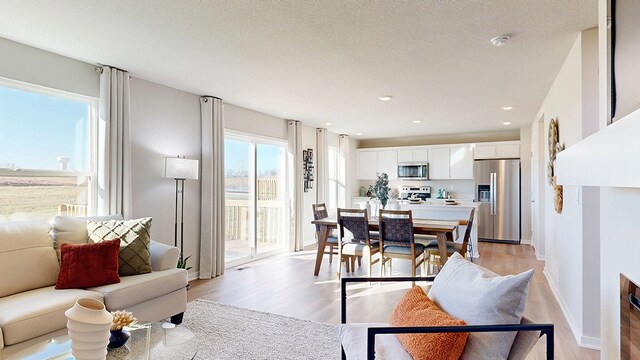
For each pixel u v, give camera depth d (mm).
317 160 7367
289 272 4859
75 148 3420
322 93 4559
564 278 3381
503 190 7238
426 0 2262
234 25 2629
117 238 2857
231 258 5238
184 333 2064
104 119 3473
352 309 3420
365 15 2463
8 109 2973
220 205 4781
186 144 4500
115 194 3518
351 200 8680
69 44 2998
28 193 3084
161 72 3736
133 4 2330
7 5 2338
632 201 1457
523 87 4227
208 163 4648
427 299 1812
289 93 4574
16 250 2504
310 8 2371
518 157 7273
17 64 2967
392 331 1414
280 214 6344
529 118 6211
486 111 5637
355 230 4422
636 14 1252
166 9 2395
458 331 1387
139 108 3951
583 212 2662
